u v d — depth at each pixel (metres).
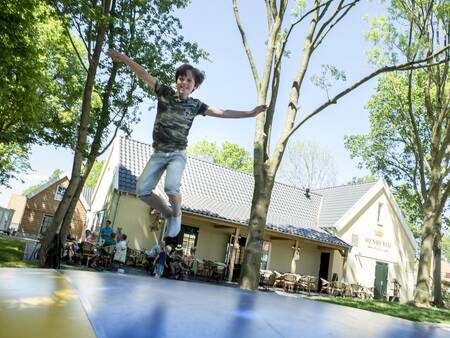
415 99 24.83
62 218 12.02
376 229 26.52
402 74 23.41
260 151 10.43
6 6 10.59
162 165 3.14
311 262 24.52
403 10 16.00
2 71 12.59
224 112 3.25
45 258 11.58
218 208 21.58
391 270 26.59
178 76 3.18
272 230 21.00
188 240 21.27
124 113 14.62
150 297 1.98
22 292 1.78
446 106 18.34
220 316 1.80
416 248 27.81
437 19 16.75
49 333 1.37
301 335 1.72
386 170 29.03
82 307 1.67
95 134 14.06
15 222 50.22
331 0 9.97
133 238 19.84
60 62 20.22
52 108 20.09
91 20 10.91
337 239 24.17
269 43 10.94
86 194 44.22
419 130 25.91
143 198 3.14
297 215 26.14
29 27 11.95
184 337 1.48
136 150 22.94
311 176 43.00
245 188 25.70
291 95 10.83
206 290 2.48
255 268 9.66
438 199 18.42
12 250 15.07
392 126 26.55
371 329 2.02
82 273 2.56
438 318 13.38
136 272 16.42
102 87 14.56
